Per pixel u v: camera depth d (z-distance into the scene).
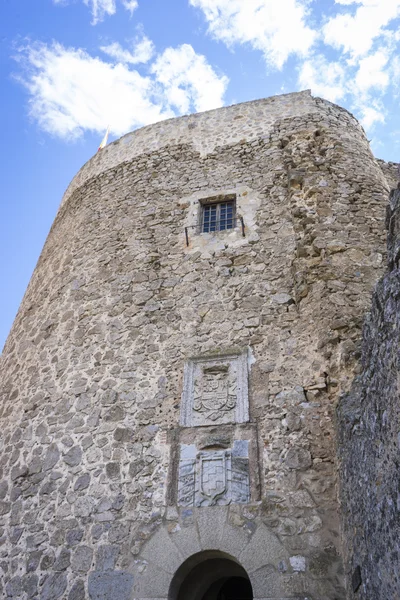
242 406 6.16
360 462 4.52
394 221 4.45
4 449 7.07
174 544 5.43
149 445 6.18
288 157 8.88
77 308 8.12
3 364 8.74
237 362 6.59
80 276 8.62
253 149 9.29
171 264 8.02
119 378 6.93
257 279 7.38
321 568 4.95
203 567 5.81
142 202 9.20
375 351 4.27
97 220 9.44
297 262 7.30
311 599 4.80
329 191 8.16
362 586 4.21
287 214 8.02
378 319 4.25
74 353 7.54
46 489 6.30
